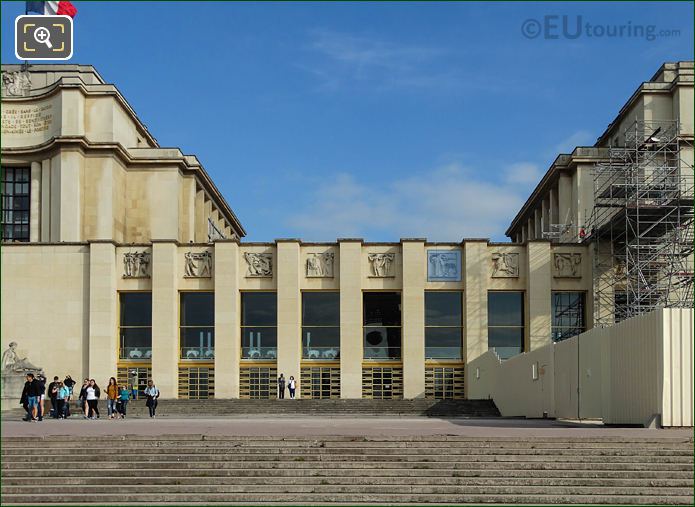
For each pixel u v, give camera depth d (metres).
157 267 61.31
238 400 53.78
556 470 20.64
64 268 61.81
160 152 73.31
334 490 19.98
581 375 35.06
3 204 71.81
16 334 61.34
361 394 60.09
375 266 61.44
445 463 21.23
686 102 62.34
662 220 55.25
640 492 19.62
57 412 43.44
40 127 71.25
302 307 61.62
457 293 61.53
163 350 60.50
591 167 66.88
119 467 21.48
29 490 20.19
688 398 27.30
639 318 29.05
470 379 59.56
